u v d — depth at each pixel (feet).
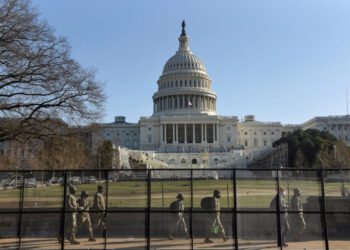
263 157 435.12
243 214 58.34
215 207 58.34
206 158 460.96
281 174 61.46
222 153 465.47
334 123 622.95
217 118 557.74
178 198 59.26
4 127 84.38
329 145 357.82
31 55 81.66
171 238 57.31
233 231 56.54
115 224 58.29
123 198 65.57
